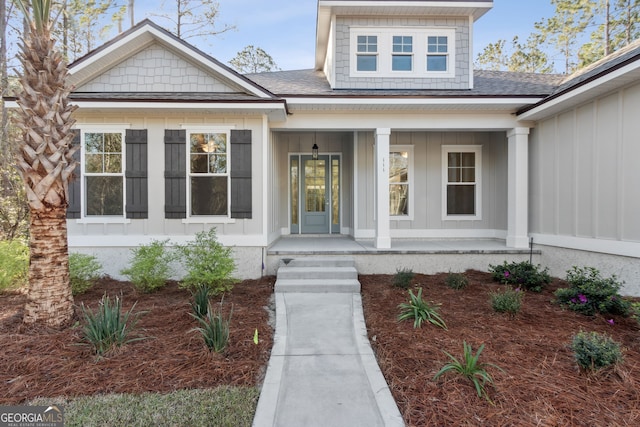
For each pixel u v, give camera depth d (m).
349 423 2.47
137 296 5.39
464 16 7.86
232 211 6.65
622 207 5.27
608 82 5.07
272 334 3.97
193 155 6.69
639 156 5.02
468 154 8.83
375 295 5.36
